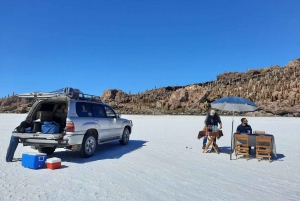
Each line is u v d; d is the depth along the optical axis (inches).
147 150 413.1
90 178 245.0
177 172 274.5
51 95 325.7
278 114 2352.4
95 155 366.6
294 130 792.9
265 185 232.2
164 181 239.0
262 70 4864.7
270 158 356.2
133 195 198.7
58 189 210.5
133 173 266.5
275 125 1036.5
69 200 186.1
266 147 344.8
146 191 209.2
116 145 464.8
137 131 748.0
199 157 363.3
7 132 666.8
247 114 2379.4
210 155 380.2
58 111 352.8
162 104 3191.4
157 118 1755.7
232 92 3353.8
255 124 1101.1
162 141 524.1
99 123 371.2
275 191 215.3
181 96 3019.2
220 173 274.5
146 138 574.2
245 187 225.3
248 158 358.3
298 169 296.8
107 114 417.7
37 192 202.4
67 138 307.7
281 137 604.1
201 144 487.8
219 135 392.8
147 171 275.9
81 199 188.2
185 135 641.0
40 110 348.8
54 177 246.1
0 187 213.3
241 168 299.9
